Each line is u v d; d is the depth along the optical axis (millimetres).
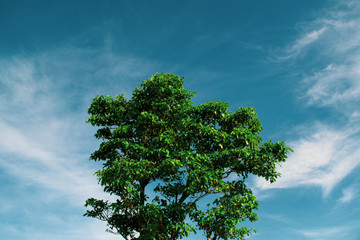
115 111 12922
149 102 12969
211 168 11922
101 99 13016
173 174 11984
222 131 12031
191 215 11375
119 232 12352
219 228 10805
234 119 12836
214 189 11500
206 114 12680
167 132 11977
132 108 13336
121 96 13367
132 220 12555
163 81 12742
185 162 11031
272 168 11922
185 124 11664
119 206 11047
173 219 11008
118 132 12180
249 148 11680
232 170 12578
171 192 12242
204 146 12297
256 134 13180
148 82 12875
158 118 12172
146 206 10711
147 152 11609
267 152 11906
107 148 12570
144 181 12562
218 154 11523
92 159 12820
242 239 11086
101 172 10516
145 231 11055
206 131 11492
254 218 11406
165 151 11086
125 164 10516
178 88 13219
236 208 10984
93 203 12000
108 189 11398
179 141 11891
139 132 12695
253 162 11664
